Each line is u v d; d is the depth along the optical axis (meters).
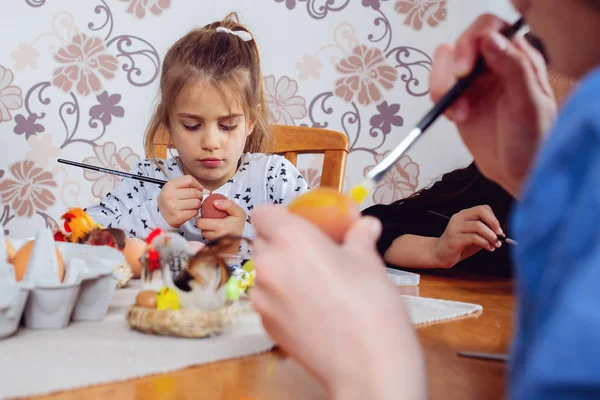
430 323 0.71
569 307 0.19
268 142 1.72
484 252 1.41
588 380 0.18
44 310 0.60
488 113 0.55
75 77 2.15
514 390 0.22
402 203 1.58
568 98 0.23
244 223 1.31
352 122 2.36
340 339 0.29
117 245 0.89
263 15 2.28
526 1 0.33
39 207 2.15
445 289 1.01
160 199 1.40
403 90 2.39
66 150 2.16
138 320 0.59
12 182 2.13
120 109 2.19
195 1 2.22
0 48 2.10
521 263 0.24
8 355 0.50
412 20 2.39
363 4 2.35
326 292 0.30
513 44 0.52
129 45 2.18
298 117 2.32
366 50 2.36
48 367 0.47
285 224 0.33
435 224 1.50
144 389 0.44
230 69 1.49
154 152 1.71
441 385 0.48
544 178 0.22
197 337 0.59
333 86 2.34
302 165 2.33
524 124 0.52
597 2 0.27
